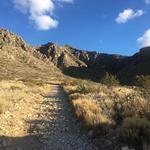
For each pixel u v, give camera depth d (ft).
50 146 36.06
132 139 33.22
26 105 72.08
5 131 42.50
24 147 34.96
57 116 58.39
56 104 79.46
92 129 40.81
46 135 41.68
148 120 38.73
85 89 104.47
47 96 107.96
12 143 36.14
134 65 614.75
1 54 654.53
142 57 633.61
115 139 35.24
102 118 43.42
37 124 49.60
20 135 41.27
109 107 57.47
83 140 38.27
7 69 504.43
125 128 35.55
